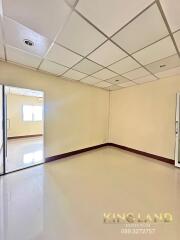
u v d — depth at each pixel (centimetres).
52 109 373
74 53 240
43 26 171
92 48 222
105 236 147
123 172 312
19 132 758
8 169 312
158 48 220
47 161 367
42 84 348
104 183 260
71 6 140
